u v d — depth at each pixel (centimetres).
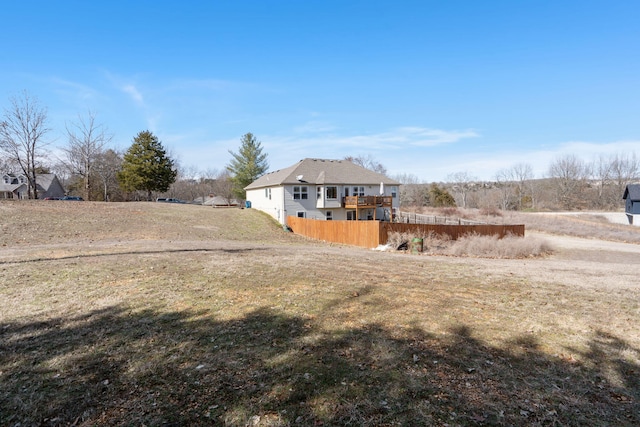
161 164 4150
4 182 5000
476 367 356
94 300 580
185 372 343
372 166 7206
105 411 280
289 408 284
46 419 270
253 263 926
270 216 3144
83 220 1911
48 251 1073
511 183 6738
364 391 309
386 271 855
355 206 2980
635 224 3884
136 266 850
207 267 855
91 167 3969
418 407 285
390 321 490
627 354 392
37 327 462
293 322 482
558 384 326
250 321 486
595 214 4512
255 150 4953
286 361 365
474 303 586
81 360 368
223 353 385
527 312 541
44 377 333
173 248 1216
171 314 514
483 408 284
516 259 1473
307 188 3059
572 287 713
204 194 6244
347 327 465
